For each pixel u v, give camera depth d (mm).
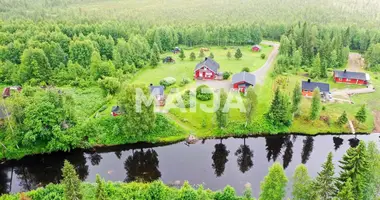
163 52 132000
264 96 85750
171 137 69875
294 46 118250
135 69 103688
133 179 60094
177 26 154375
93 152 67062
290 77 102000
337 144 71500
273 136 72250
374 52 112562
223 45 146125
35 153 65312
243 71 96875
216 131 71562
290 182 57344
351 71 109125
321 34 140625
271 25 158500
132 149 68750
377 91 93250
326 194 41406
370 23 174625
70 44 110000
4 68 95750
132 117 66625
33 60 92562
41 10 198875
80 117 73438
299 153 68812
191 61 118125
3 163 63500
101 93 86750
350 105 83562
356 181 42844
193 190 48656
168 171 61562
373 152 45031
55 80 94500
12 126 64438
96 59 93938
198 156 66062
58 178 61438
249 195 47812
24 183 60500
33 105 65312
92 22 157000
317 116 73875
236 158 66375
